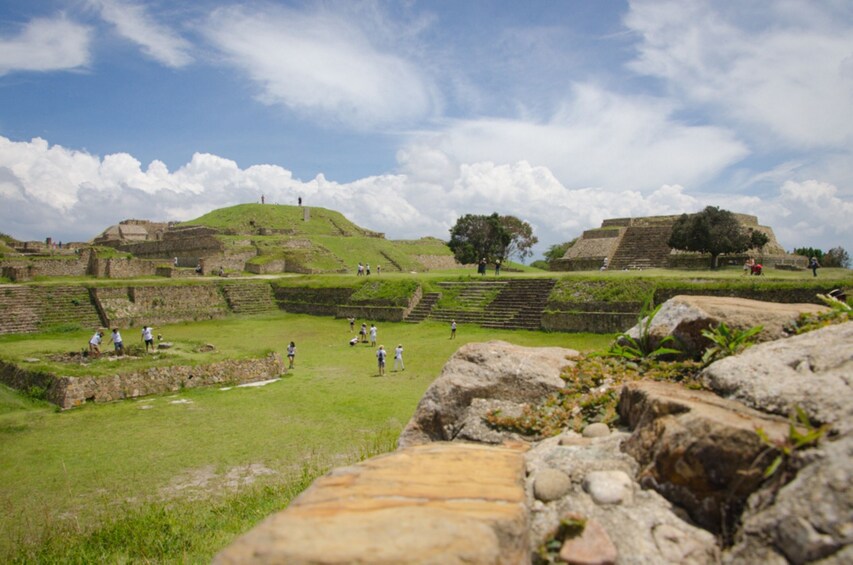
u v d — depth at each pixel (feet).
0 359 76.18
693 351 19.16
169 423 54.49
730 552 10.28
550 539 11.36
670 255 162.50
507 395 19.97
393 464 13.35
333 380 75.72
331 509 10.36
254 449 45.83
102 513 33.65
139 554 25.21
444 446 15.25
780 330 17.94
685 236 146.00
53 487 38.42
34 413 58.65
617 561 10.73
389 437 45.73
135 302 143.95
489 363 20.98
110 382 65.10
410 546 8.79
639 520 11.53
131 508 33.91
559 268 183.11
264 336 122.72
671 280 106.52
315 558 8.49
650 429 13.28
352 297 151.12
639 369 19.62
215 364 74.38
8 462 43.65
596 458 13.73
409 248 280.72
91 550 26.61
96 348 78.18
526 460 14.42
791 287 90.27
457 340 106.52
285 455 44.06
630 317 101.35
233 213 304.71
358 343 110.52
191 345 86.79
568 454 14.20
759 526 9.93
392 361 90.22
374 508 10.35
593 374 19.66
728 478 11.28
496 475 12.46
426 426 20.59
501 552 9.39
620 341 21.70
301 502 10.95
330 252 240.73
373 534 9.11
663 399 13.47
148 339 86.28
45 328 125.70
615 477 12.59
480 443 18.12
